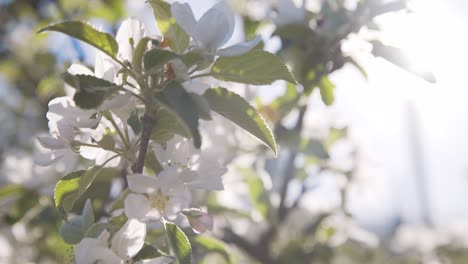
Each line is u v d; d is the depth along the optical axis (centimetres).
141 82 76
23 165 117
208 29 77
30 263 131
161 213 75
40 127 170
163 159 79
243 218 123
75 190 81
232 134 114
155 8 78
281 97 116
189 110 73
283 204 131
